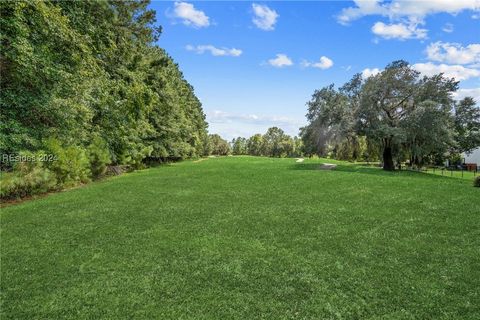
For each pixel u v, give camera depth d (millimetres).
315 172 19344
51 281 4375
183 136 38406
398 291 4145
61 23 12867
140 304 3814
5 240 6031
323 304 3834
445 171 35812
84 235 6352
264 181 14789
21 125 11781
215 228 6883
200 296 4004
